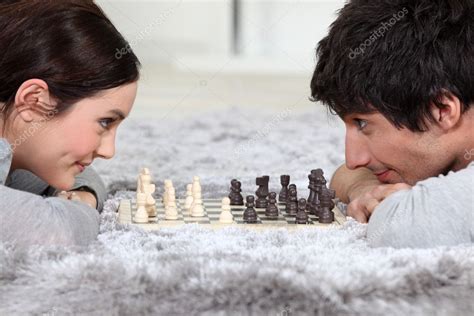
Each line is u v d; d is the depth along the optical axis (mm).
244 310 1221
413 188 1597
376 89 1644
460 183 1550
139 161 2877
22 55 1573
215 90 5082
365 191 1968
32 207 1483
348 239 1623
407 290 1258
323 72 1743
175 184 2348
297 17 6527
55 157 1632
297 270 1288
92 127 1625
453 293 1265
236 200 2055
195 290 1236
